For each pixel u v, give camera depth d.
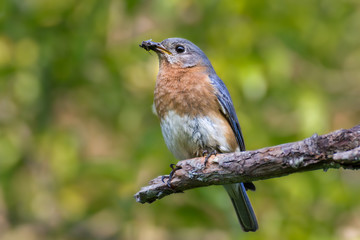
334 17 14.05
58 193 13.26
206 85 9.82
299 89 12.86
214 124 9.69
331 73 14.80
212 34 12.93
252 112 12.77
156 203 12.02
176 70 10.10
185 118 9.71
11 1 13.13
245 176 7.62
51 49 13.04
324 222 11.95
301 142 7.10
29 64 13.32
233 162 7.62
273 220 11.69
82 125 14.93
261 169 7.42
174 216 12.05
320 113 12.63
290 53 13.68
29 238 13.80
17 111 13.84
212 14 13.02
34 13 13.26
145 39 13.24
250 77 11.98
